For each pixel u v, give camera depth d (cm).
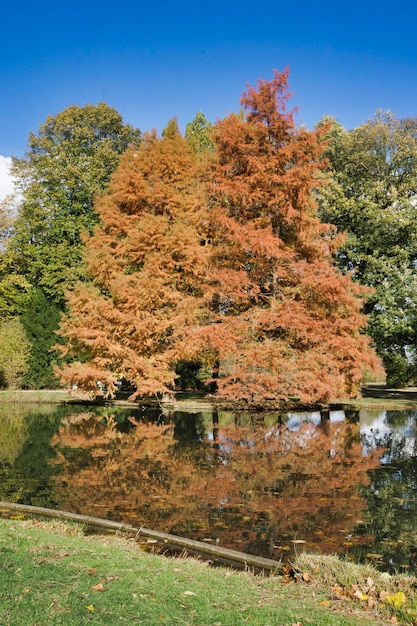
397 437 1401
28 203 3369
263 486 835
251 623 349
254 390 1870
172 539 569
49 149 3372
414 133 2608
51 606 357
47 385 3081
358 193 2619
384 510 698
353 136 2655
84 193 3350
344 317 2036
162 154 2289
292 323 1881
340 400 2456
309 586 426
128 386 3077
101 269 2189
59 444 1292
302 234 2016
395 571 491
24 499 764
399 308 2377
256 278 2086
